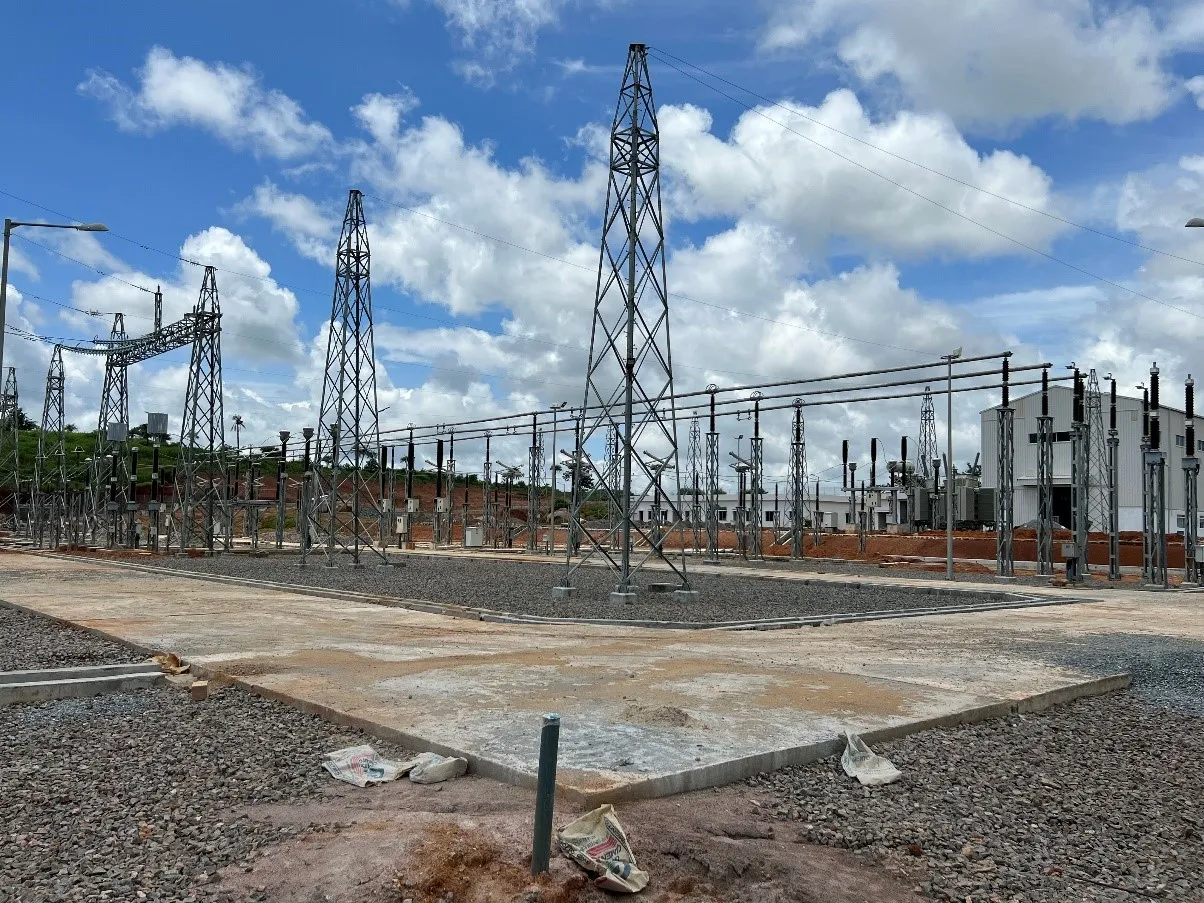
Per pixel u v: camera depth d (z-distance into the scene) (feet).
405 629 58.39
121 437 176.04
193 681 39.47
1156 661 50.03
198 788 24.49
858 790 25.34
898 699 35.50
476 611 69.72
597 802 22.34
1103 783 27.81
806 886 19.21
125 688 38.45
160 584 95.04
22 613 66.39
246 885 18.26
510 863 18.95
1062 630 65.67
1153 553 122.42
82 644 49.88
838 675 40.86
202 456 207.21
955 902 19.15
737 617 69.82
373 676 38.65
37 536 216.13
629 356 81.51
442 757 26.08
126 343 162.81
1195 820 25.03
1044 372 135.13
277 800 23.53
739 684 37.42
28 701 36.04
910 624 68.69
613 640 53.93
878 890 19.42
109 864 19.43
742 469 177.06
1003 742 31.53
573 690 35.50
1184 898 20.03
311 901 17.53
